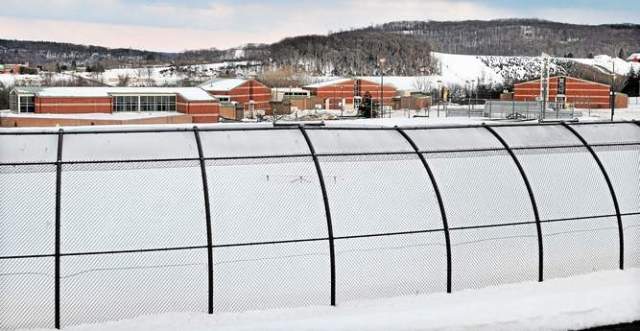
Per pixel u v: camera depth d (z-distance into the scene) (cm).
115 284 2017
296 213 2480
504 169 2780
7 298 1909
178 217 2350
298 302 1997
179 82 19200
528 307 1984
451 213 2516
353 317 1862
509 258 2306
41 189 2336
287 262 2216
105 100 9456
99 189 2400
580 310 1977
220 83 12544
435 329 1827
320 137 2475
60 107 9312
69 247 2127
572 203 2636
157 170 2488
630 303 2031
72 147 2489
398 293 2078
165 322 1827
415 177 2762
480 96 15938
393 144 2489
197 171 2523
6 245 2103
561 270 2280
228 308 1950
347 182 2705
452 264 2252
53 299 1928
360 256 2270
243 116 11319
